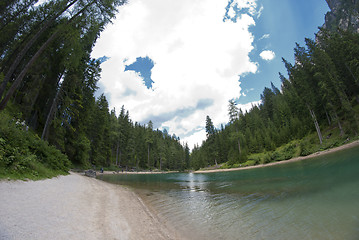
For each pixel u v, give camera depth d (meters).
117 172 48.22
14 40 17.06
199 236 5.04
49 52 18.75
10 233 3.05
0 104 7.88
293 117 52.22
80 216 5.22
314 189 8.61
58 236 3.49
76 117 29.28
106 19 10.74
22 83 19.69
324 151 27.95
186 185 17.98
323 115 39.62
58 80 22.58
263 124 63.50
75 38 11.00
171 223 6.30
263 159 38.16
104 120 50.00
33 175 8.97
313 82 38.38
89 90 30.17
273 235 4.54
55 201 6.13
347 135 27.86
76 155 31.97
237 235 4.83
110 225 5.10
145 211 7.71
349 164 13.40
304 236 4.26
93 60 27.44
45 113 22.38
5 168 7.36
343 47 36.62
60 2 10.27
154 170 78.06
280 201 7.64
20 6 14.38
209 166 67.12
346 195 6.77
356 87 34.94
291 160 31.84
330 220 4.85
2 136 8.66
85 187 11.67
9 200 4.84
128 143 67.38
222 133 71.06
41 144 13.78
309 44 37.53
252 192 10.52
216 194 11.34
